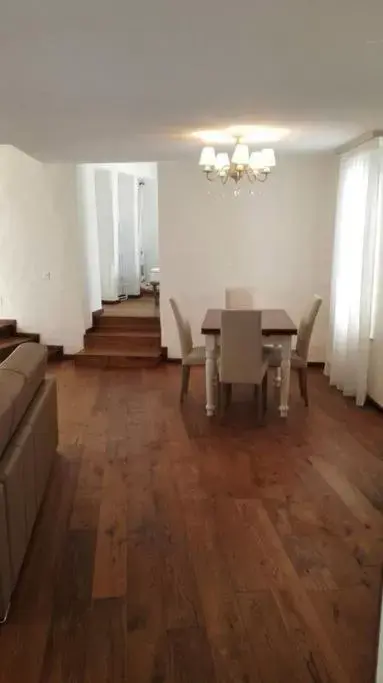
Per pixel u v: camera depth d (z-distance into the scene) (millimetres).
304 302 6438
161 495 3295
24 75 2684
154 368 6488
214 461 3801
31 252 6785
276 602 2311
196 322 6613
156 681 1896
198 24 2025
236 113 3592
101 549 2709
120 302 8562
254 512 3082
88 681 1897
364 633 2123
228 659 1997
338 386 5602
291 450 4000
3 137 4539
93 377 6117
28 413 2984
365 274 4750
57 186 6527
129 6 1844
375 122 3943
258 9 1881
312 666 1961
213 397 4805
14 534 2357
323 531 2881
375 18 1968
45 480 3291
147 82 2812
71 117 3717
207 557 2643
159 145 4992
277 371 5395
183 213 6320
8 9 1864
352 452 3963
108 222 8109
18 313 7020
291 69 2594
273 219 6250
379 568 2553
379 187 4578
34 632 2137
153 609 2268
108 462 3785
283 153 5805
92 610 2260
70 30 2084
